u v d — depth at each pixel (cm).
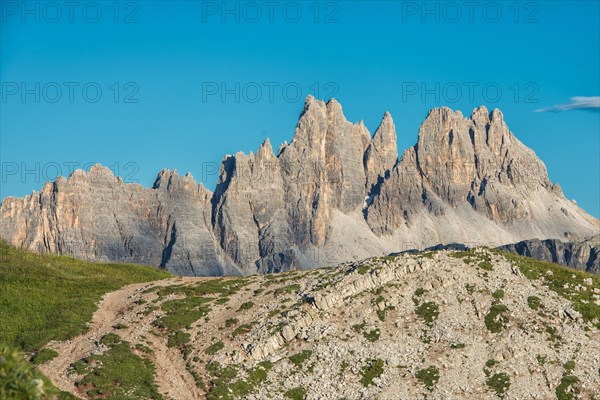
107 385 10831
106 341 12175
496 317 12506
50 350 11819
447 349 11900
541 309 12738
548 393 11188
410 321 12512
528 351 11862
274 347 12056
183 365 11812
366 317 12600
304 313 12688
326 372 11544
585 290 13250
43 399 7944
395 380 11306
